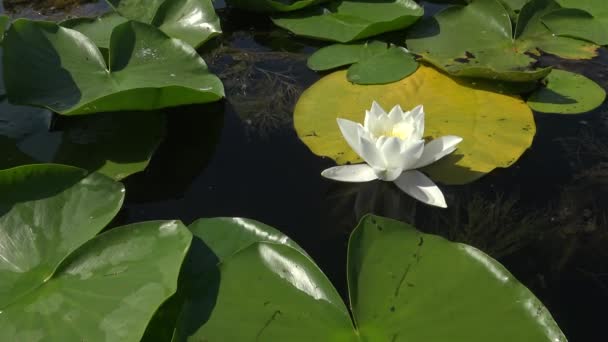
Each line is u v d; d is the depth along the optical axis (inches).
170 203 50.6
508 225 49.3
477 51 57.3
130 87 53.2
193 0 59.7
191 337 45.3
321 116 53.7
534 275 47.8
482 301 46.0
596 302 47.1
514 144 52.0
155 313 45.3
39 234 47.7
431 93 54.7
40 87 53.0
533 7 58.3
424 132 52.6
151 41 55.1
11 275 46.7
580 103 53.9
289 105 54.9
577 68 56.3
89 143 52.3
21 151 51.9
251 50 58.9
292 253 46.9
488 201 50.1
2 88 54.7
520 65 56.3
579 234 48.9
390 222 47.8
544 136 52.6
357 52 57.5
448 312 45.8
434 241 47.5
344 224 49.6
